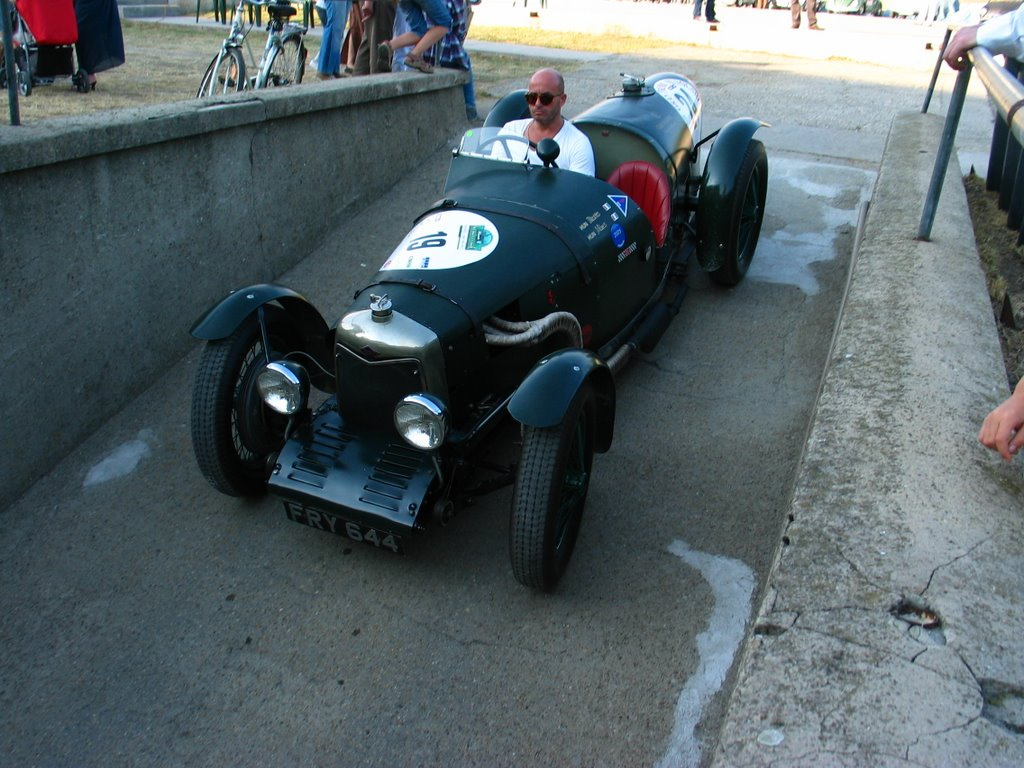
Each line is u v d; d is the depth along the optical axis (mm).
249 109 4859
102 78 8344
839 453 2523
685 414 4023
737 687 1825
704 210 4664
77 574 3268
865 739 1658
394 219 6242
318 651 2883
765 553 3199
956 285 3613
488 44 13141
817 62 12164
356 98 5953
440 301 3061
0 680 2820
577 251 3541
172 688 2773
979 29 3592
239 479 3406
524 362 3443
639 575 3127
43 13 6836
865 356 3072
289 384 3010
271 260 5391
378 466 3016
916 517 2234
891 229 4320
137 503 3643
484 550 3305
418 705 2666
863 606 1970
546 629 2922
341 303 5168
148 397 4371
